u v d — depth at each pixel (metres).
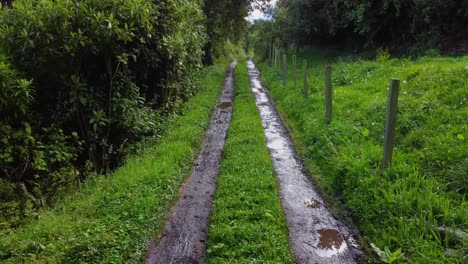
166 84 10.44
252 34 63.84
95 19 6.56
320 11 20.59
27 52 6.17
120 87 7.62
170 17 9.83
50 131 6.32
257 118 10.93
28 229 4.50
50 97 6.75
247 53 64.62
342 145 7.03
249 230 4.55
